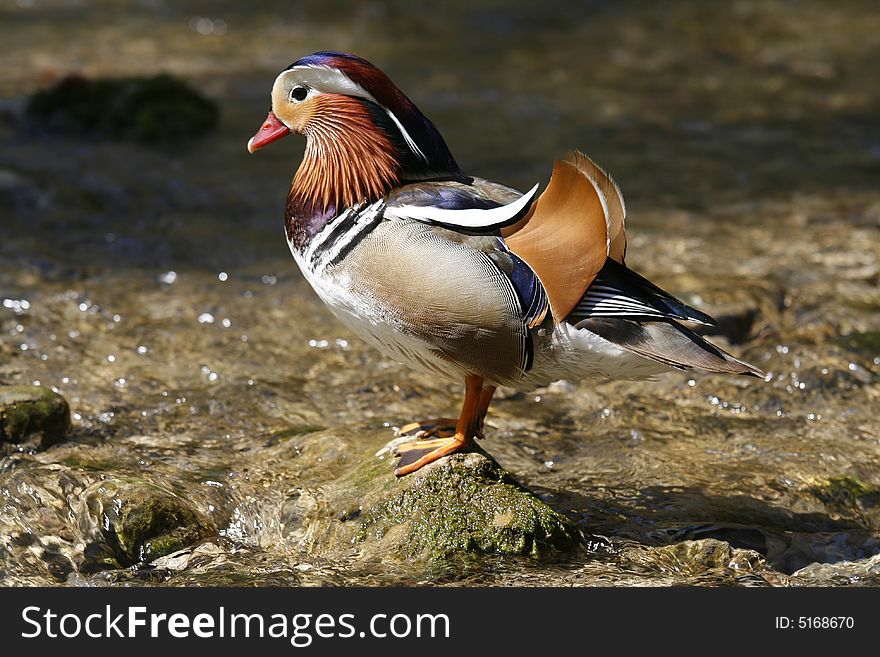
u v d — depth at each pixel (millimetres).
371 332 7770
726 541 8164
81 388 10203
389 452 8484
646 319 7352
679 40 24734
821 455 9508
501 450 9508
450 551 7734
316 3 26547
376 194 7703
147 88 18094
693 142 18438
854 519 8695
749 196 16062
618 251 7508
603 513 8516
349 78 7723
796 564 8047
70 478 8469
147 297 12344
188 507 8250
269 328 11836
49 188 15102
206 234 14242
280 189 15969
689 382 10898
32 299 11922
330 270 7699
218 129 18203
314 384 10625
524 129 18688
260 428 9641
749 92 21250
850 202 15812
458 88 20891
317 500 8312
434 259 7332
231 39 23406
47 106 17875
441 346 7586
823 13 27141
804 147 18234
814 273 13312
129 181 15781
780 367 11055
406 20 25547
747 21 26328
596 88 21250
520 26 25469
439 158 7977
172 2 26141
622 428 10039
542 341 7473
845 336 11742
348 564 7750
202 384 10484
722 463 9398
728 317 11891
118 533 7969
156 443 9305
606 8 27141
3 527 8039
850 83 21844
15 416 8922
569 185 7168
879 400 10547
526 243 7359
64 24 23750
